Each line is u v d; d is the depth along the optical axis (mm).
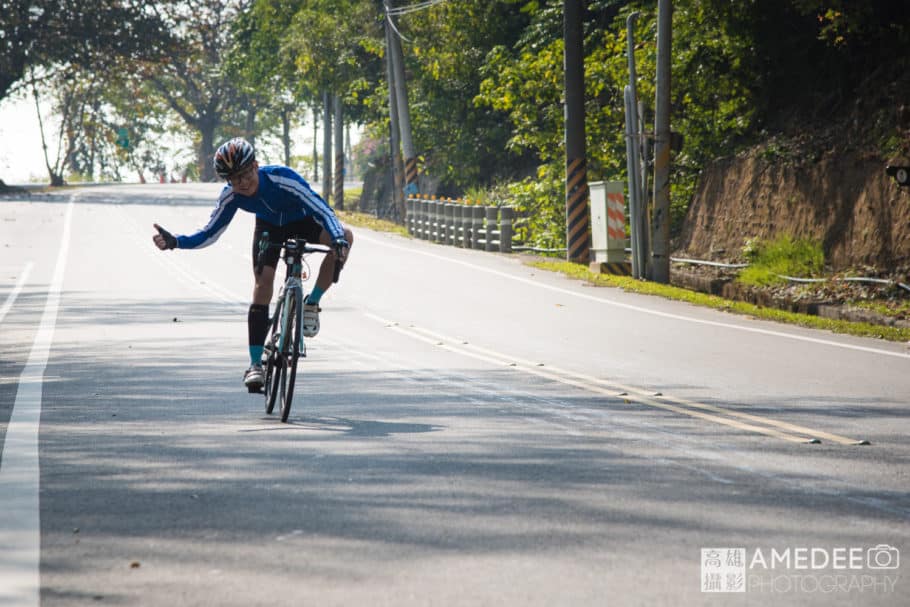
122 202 148250
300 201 20812
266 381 21922
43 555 12438
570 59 63188
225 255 73312
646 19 73500
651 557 12242
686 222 66125
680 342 34219
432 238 87812
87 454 17922
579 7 63094
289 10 139500
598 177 79750
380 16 119562
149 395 24297
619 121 77625
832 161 53719
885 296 44781
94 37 186625
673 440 18859
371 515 13977
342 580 11492
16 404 23250
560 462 17062
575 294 49469
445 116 117750
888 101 53438
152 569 11891
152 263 67250
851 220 50719
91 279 57438
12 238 86625
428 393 24344
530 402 23062
